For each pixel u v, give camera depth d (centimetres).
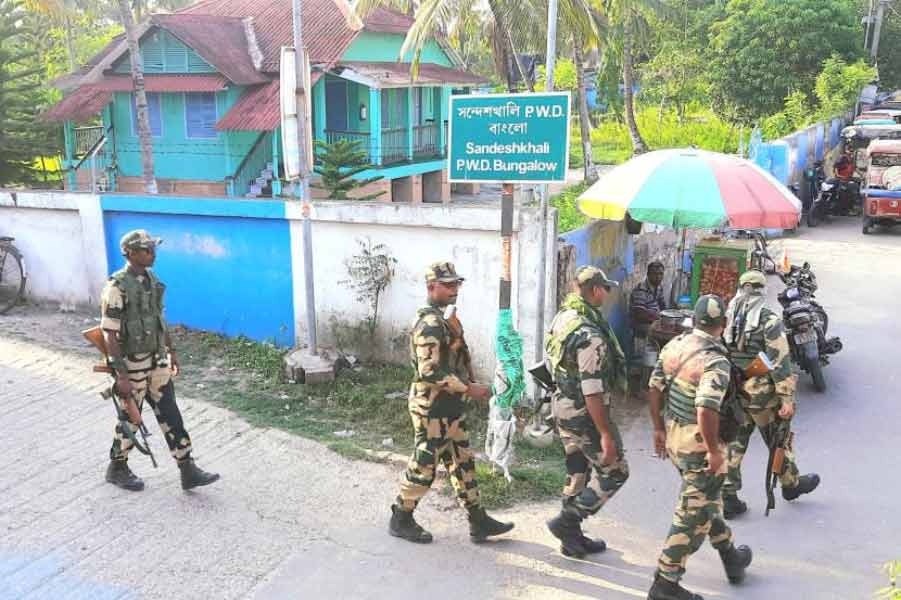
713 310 446
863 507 580
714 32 3772
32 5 2236
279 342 904
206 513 548
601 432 467
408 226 800
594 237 808
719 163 717
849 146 2161
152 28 2283
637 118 3903
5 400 738
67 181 2422
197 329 952
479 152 625
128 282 540
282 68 779
